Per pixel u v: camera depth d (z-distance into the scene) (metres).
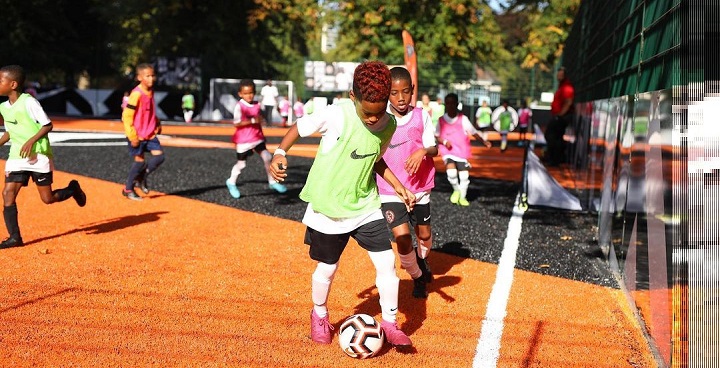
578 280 6.26
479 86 38.25
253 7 44.38
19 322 4.49
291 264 6.36
